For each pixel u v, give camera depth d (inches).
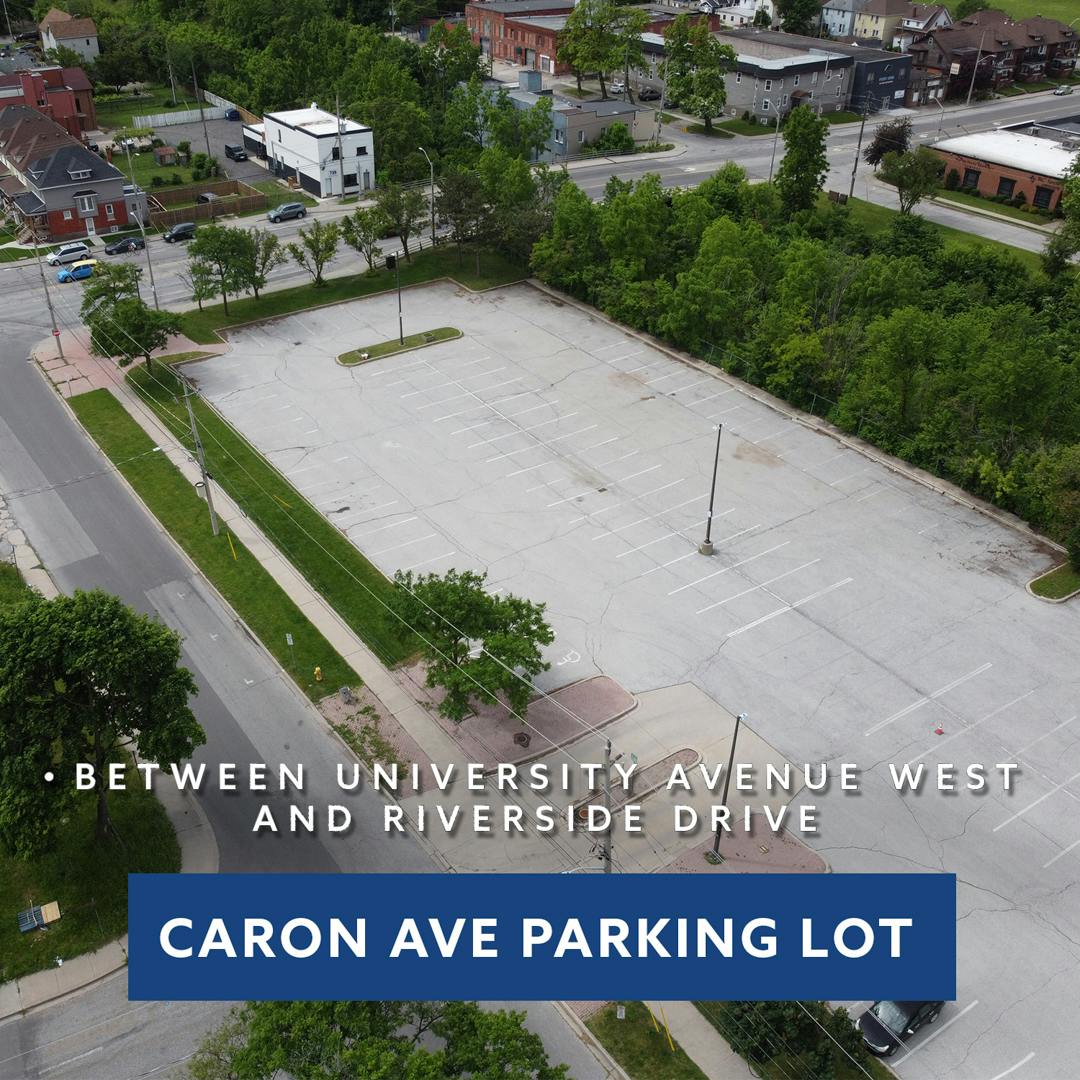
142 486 2263.8
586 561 2026.3
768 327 2605.8
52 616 1330.0
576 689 1731.1
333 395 2610.7
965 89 5472.4
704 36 4746.6
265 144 4303.6
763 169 4296.3
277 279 3280.0
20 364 2775.6
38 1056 1225.4
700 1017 1266.0
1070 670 1779.0
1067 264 3248.0
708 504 2201.0
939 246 3324.3
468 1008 1057.5
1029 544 2087.8
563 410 2551.7
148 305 3073.3
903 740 1642.5
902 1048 1232.8
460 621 1588.3
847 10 6190.9
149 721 1354.6
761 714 1686.8
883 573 2003.0
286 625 1872.5
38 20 6250.0
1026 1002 1283.2
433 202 3398.1
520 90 4869.6
